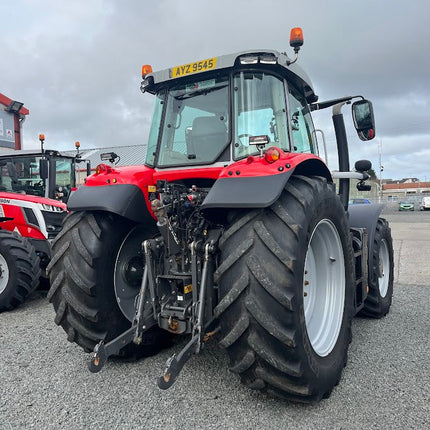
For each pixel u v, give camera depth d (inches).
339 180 150.6
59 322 105.7
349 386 97.8
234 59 102.0
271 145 105.0
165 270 103.3
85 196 107.0
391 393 93.8
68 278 101.7
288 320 78.1
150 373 105.4
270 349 79.3
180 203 100.9
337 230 106.0
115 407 88.4
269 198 79.4
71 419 83.8
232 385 97.3
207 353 116.8
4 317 166.9
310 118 133.6
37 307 183.3
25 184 242.8
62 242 106.4
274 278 78.5
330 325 103.5
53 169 240.7
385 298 159.9
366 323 149.9
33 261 180.7
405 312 165.0
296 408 87.2
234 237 84.0
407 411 85.7
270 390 84.0
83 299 101.7
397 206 1779.0
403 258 316.2
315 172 108.3
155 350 117.0
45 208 206.2
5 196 205.5
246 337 80.1
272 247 79.4
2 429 80.6
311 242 105.1
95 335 103.6
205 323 93.4
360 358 115.3
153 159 117.6
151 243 101.0
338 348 100.4
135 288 115.0
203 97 111.2
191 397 92.0
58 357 117.6
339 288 108.7
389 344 126.3
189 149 112.0
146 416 84.5
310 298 105.6
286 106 108.2
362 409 86.7
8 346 127.9
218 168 105.7
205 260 94.0
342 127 151.8
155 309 99.9
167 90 117.4
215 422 82.0
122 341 91.4
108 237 106.3
